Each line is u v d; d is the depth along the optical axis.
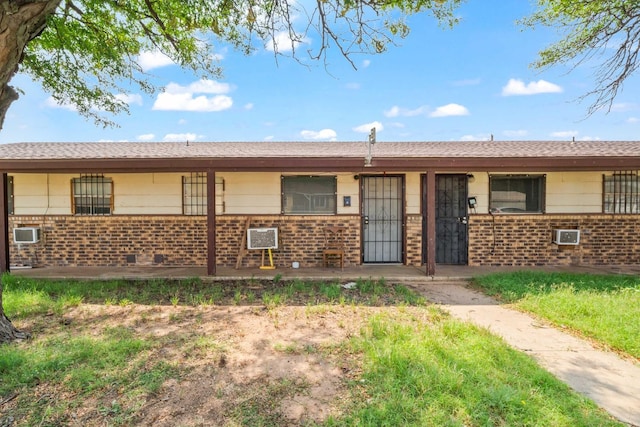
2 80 3.40
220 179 8.88
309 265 8.88
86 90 7.46
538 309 5.32
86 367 3.43
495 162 7.13
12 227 8.89
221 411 2.79
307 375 3.32
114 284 6.89
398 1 4.57
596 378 3.39
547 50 7.34
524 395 2.93
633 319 4.67
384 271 8.19
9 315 5.01
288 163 7.14
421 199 8.99
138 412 2.77
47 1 3.40
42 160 7.11
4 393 3.01
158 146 10.23
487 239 8.93
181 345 4.00
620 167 7.10
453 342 4.06
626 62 6.68
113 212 8.95
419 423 2.58
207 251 8.02
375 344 3.91
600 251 8.89
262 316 5.07
